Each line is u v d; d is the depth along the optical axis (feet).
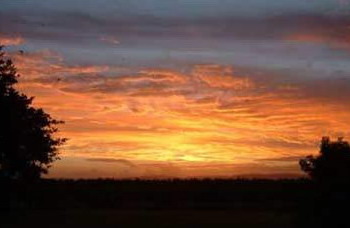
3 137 180.04
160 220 191.21
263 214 219.41
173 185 337.31
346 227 122.93
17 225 173.37
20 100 184.55
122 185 331.36
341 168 126.11
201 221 183.62
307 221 126.72
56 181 256.52
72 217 200.54
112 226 172.35
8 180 187.83
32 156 185.98
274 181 284.41
